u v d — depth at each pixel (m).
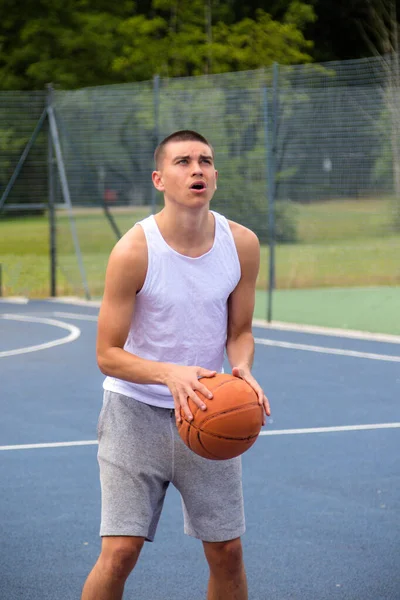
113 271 4.38
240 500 4.65
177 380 4.22
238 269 4.59
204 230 4.49
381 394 12.07
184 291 4.45
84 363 14.54
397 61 21.80
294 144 21.59
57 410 11.20
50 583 5.87
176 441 4.52
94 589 4.52
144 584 5.87
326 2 52.56
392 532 6.83
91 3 45.59
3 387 12.64
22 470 8.59
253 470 8.56
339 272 23.81
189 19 42.88
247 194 23.00
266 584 5.85
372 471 8.52
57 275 25.08
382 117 20.91
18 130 23.66
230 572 4.68
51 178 22.77
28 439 9.78
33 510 7.40
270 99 21.61
